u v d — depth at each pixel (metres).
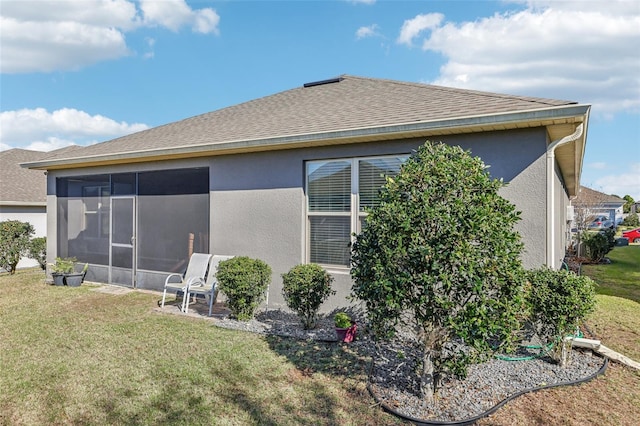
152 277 8.87
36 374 4.32
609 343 5.44
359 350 5.00
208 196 8.11
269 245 7.18
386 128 5.59
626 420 3.40
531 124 4.96
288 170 6.98
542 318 4.50
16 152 18.34
